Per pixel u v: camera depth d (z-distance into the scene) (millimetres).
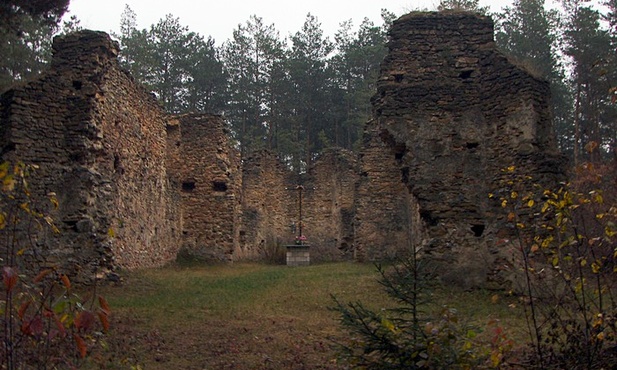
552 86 33469
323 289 13148
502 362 5930
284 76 51188
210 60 51438
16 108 13461
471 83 13516
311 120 52062
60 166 13594
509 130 12758
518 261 11758
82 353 4352
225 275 17266
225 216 23562
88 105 14031
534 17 35875
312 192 30688
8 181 5008
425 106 13445
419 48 13914
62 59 14344
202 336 8875
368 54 50438
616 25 11289
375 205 21125
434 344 5176
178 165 23406
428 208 12953
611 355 6461
